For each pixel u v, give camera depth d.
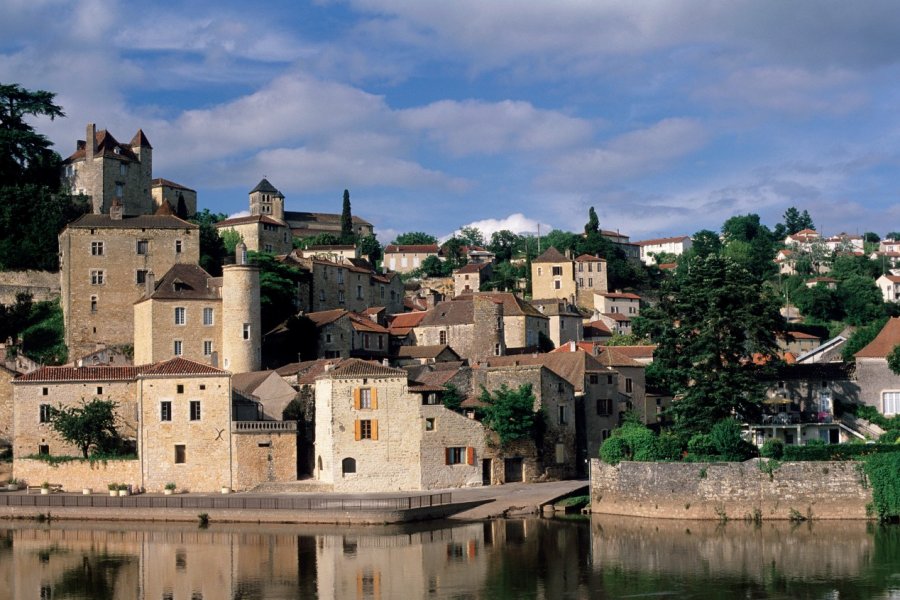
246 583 81.75
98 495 111.62
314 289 181.62
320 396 115.62
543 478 120.56
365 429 113.19
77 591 81.00
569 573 82.88
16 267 169.25
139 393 114.62
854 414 124.88
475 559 87.50
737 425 105.06
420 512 101.94
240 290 144.25
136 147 196.12
